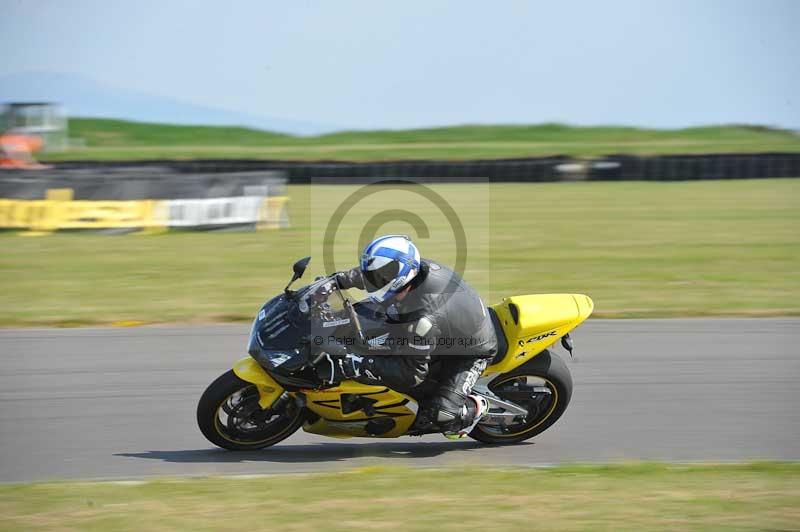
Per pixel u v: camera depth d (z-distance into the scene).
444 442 20.98
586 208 70.62
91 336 29.86
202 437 20.64
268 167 92.69
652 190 83.81
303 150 136.12
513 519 14.19
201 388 24.39
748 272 43.31
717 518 14.32
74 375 25.41
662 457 19.59
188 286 39.09
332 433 19.56
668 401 23.69
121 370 25.95
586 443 20.58
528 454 19.86
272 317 18.75
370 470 17.44
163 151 136.00
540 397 20.58
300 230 59.97
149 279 40.72
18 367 26.12
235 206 59.75
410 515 14.36
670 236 55.88
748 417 22.42
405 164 90.88
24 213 56.72
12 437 20.31
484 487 16.11
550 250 50.69
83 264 44.72
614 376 25.95
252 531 13.54
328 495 15.56
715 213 67.00
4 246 50.84
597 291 38.72
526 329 19.72
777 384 25.22
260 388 18.53
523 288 39.69
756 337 30.48
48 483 16.70
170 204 58.03
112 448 19.67
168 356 27.50
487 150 129.88
